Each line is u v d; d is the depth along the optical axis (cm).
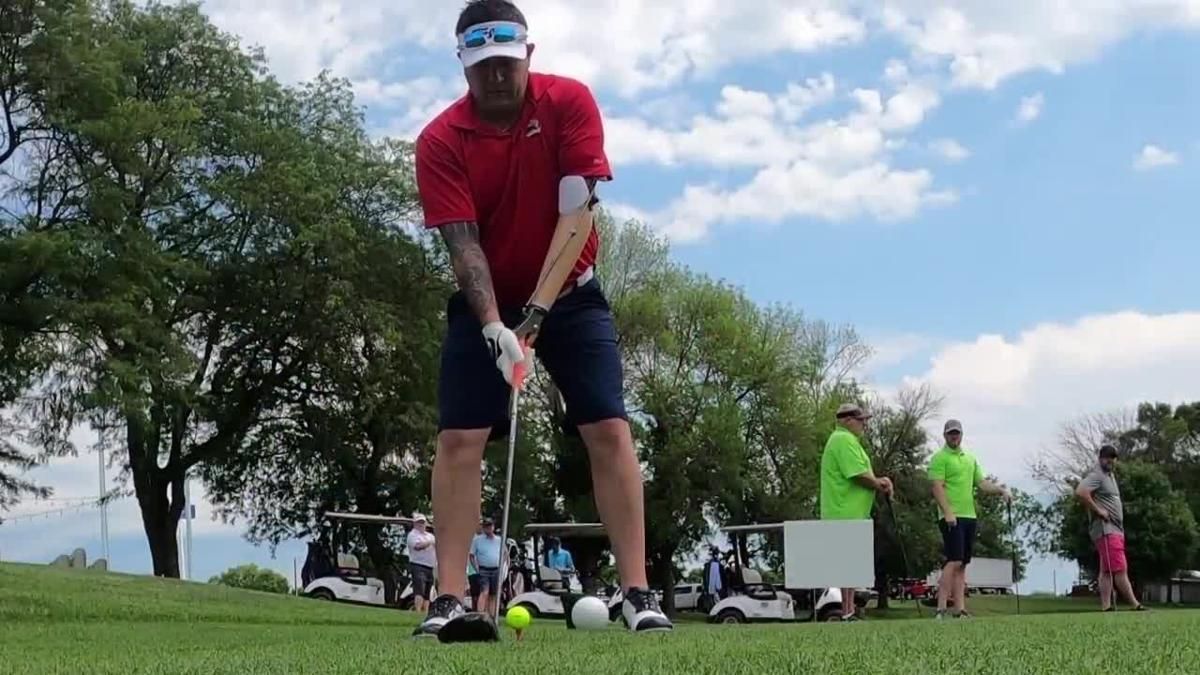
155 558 3450
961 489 1033
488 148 399
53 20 1508
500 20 389
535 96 399
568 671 222
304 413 3591
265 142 3288
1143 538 4284
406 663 245
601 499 417
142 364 1895
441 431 410
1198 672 215
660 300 4153
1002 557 3688
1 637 588
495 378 405
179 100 2112
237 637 504
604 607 439
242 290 3388
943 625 460
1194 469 5359
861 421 1014
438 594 400
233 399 3522
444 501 405
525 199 402
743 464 4138
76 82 1533
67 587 1483
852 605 979
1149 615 632
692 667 227
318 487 3812
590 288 414
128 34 2992
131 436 3306
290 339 3525
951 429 1042
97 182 1662
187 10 3228
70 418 2428
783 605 2753
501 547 401
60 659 307
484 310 389
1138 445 5400
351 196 3653
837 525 970
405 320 3556
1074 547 4003
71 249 1553
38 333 1747
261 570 4959
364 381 3497
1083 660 238
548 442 3653
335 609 1497
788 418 4238
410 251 3622
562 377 417
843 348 4538
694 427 4031
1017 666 226
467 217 400
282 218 3256
